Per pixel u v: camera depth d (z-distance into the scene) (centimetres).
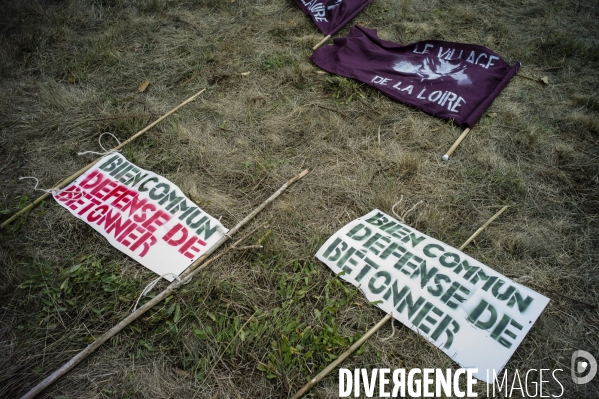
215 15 478
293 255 271
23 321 245
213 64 418
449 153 328
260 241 273
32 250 275
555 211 294
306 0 486
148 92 392
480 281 249
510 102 373
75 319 245
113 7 486
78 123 360
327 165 327
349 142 342
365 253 266
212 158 332
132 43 443
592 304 245
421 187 309
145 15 478
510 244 272
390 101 376
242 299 251
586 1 478
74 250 277
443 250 264
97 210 296
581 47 422
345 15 464
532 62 415
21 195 309
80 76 403
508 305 240
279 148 341
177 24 466
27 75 405
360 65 406
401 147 338
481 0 489
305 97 383
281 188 305
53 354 231
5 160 330
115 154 332
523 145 337
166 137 348
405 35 454
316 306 247
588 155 330
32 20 459
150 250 274
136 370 226
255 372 223
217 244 275
